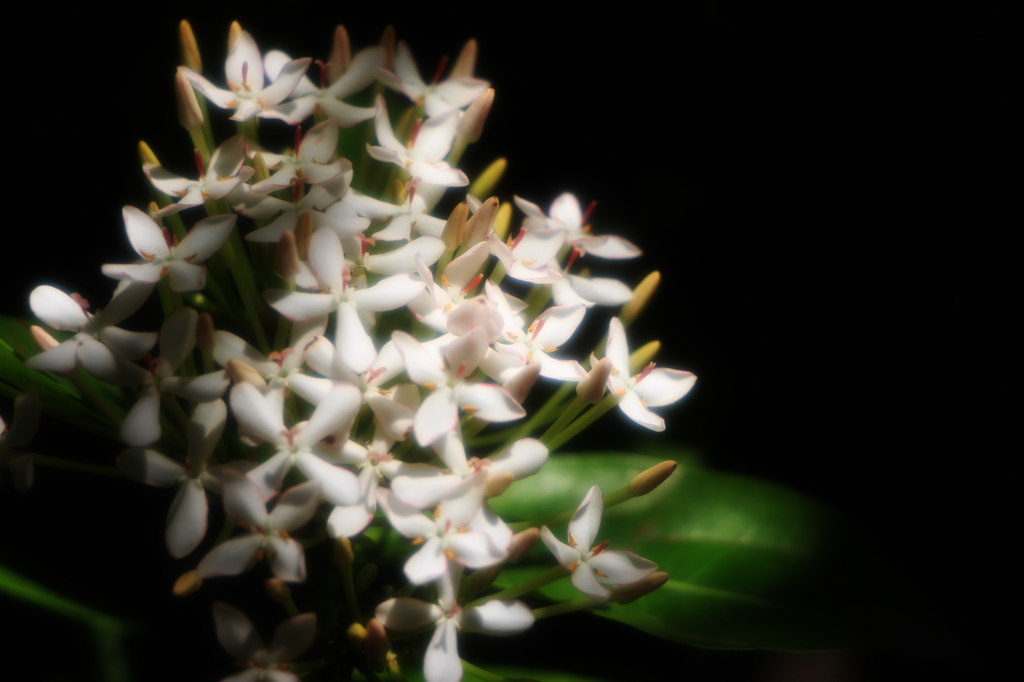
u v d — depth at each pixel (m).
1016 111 0.63
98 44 0.60
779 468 0.61
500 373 0.52
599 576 0.51
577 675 0.55
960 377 0.63
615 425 0.60
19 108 0.59
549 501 0.57
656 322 0.61
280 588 0.50
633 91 0.63
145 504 0.54
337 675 0.52
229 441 0.53
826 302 0.63
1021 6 0.63
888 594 0.55
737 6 0.60
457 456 0.51
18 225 0.58
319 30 0.61
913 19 0.63
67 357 0.51
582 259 0.61
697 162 0.63
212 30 0.60
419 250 0.53
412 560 0.50
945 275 0.64
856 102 0.63
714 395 0.61
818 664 0.62
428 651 0.50
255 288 0.53
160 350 0.51
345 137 0.59
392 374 0.51
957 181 0.64
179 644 0.53
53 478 0.54
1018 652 0.61
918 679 0.62
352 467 0.51
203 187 0.52
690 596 0.55
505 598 0.51
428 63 0.62
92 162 0.59
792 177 0.63
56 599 0.52
